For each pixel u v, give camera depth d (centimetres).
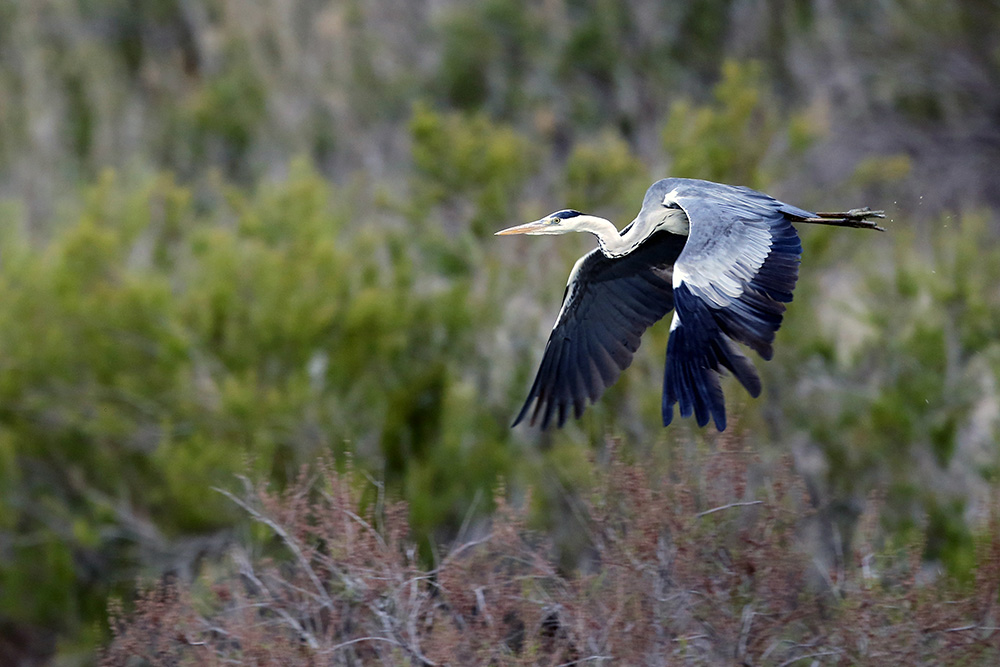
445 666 788
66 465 1270
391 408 1226
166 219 1456
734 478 867
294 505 884
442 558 937
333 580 868
